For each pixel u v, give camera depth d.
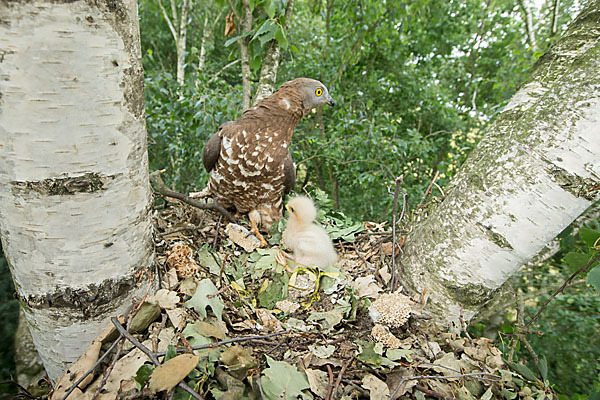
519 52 1.56
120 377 0.38
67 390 0.35
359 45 1.79
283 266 0.62
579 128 0.43
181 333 0.42
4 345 0.85
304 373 0.42
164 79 1.39
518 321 0.65
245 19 0.87
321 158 2.12
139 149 0.41
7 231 0.37
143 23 2.82
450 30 2.39
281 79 2.17
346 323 0.53
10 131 0.33
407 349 0.48
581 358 1.42
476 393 0.44
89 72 0.34
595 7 0.49
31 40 0.31
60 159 0.35
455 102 2.44
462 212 0.51
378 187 1.91
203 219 0.70
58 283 0.39
